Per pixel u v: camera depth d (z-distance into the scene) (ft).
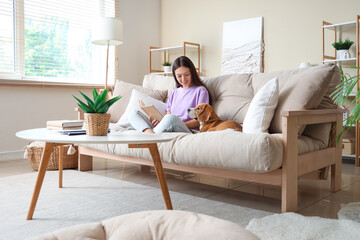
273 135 5.78
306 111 5.85
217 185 7.91
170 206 5.43
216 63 15.61
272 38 13.94
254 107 6.58
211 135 6.02
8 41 11.80
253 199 6.70
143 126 6.99
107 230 2.93
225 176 6.09
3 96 11.57
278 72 7.69
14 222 5.29
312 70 6.78
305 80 6.57
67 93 13.35
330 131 7.14
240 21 14.73
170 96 9.05
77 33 13.93
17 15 11.98
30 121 12.28
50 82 12.61
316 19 12.84
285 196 5.48
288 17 13.51
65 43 13.52
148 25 16.78
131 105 9.25
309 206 6.16
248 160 5.39
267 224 4.90
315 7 12.85
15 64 12.00
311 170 6.23
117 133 5.86
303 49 13.17
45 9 12.84
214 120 7.55
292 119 5.60
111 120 9.81
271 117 6.51
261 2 14.16
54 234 2.81
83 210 5.88
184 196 6.81
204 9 15.88
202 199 6.61
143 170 9.53
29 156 9.46
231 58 14.97
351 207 5.74
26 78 12.27
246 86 8.13
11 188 7.38
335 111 6.91
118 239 2.70
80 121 6.28
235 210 5.89
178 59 8.62
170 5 17.04
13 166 10.12
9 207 6.04
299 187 7.68
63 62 13.46
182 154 6.27
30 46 12.40
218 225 2.68
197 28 16.15
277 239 4.37
